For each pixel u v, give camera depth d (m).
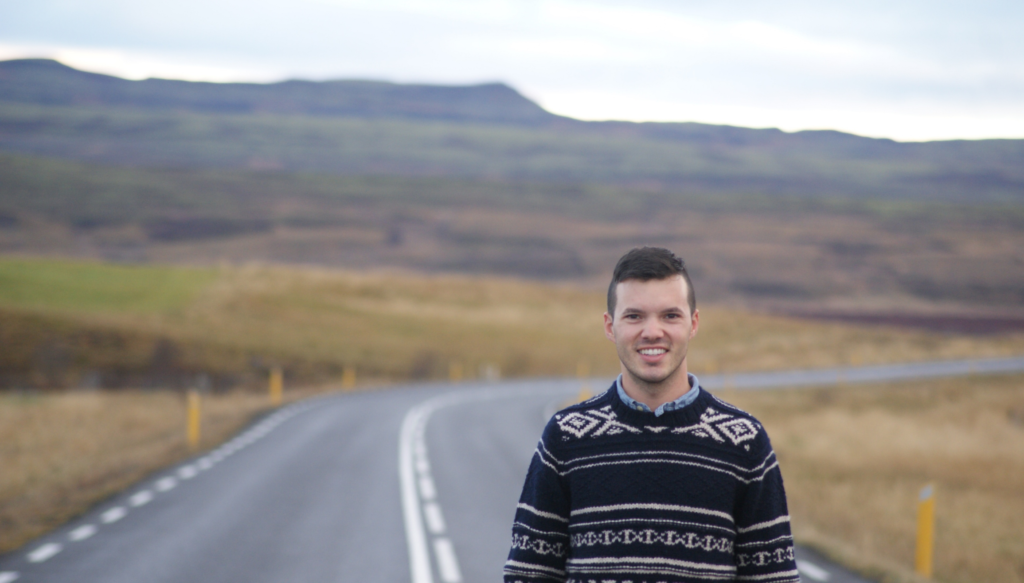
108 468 17.22
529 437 24.64
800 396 46.50
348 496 14.66
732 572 2.96
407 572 9.73
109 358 47.38
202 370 48.12
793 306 153.88
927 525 10.63
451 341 69.19
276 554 10.46
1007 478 20.31
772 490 3.01
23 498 14.13
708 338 79.06
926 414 42.03
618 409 3.07
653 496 2.95
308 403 34.88
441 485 15.98
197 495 14.46
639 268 3.09
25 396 36.88
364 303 81.62
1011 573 11.16
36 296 64.56
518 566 3.08
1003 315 132.88
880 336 82.88
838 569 9.88
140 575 9.32
